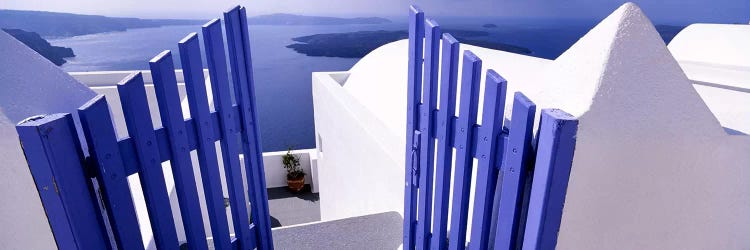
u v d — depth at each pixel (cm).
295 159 1058
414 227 223
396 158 396
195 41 158
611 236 157
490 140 147
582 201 141
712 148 158
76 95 168
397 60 597
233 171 191
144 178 150
